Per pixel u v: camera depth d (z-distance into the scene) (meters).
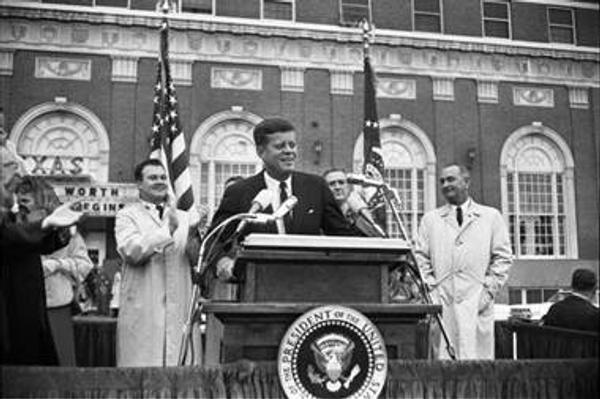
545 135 8.73
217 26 9.41
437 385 1.90
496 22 7.00
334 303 1.92
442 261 3.75
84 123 8.14
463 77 9.06
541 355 2.98
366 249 1.90
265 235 1.88
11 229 1.92
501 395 1.94
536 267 7.02
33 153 7.34
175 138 5.55
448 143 9.27
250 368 1.81
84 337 3.83
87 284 4.71
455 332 3.58
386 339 1.96
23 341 2.10
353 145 10.00
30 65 7.27
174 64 9.44
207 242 2.50
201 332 3.15
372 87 6.60
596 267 7.39
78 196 6.33
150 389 1.77
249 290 1.88
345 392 1.81
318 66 9.73
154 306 3.13
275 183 2.66
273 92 9.88
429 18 7.21
